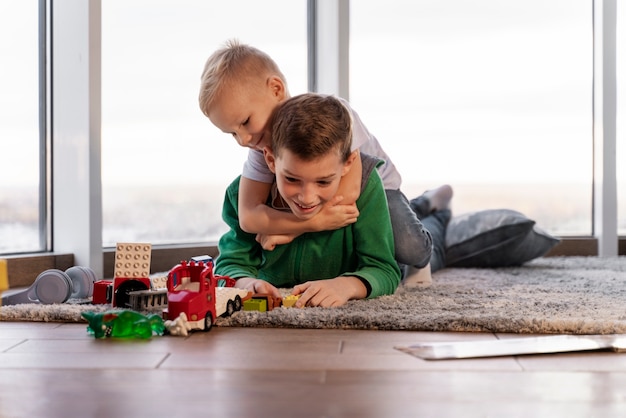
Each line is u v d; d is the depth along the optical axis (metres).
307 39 3.06
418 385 1.06
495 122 3.17
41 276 1.79
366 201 1.90
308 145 1.61
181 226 2.73
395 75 3.09
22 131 2.39
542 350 1.27
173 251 2.62
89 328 1.45
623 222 3.26
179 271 1.50
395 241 2.02
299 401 0.99
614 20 3.15
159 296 1.66
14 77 2.37
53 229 2.44
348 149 1.71
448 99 3.13
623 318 1.52
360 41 3.06
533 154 3.20
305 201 1.68
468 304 1.71
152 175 2.64
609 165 3.17
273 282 2.00
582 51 3.22
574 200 3.23
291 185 1.69
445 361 1.21
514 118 3.18
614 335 1.38
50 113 2.43
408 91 3.10
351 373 1.13
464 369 1.16
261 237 1.93
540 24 3.19
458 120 3.14
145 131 2.62
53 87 2.42
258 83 1.78
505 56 3.17
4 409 0.96
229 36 2.85
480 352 1.26
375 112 3.08
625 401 0.99
